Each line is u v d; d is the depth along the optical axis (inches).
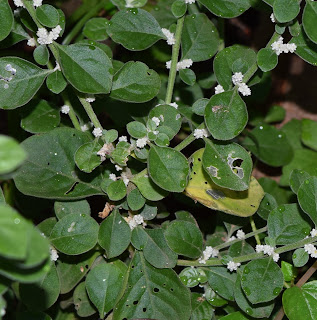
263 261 27.5
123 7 29.3
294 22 27.6
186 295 28.0
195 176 28.2
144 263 28.2
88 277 27.8
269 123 34.3
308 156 33.1
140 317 27.9
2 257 24.2
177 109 28.8
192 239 28.1
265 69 27.5
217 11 28.1
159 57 31.2
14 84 27.4
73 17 32.9
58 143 27.9
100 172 28.2
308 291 27.6
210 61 32.3
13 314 28.2
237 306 28.9
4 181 30.8
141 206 27.7
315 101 34.4
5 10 26.8
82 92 27.2
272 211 28.0
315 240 27.6
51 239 27.3
